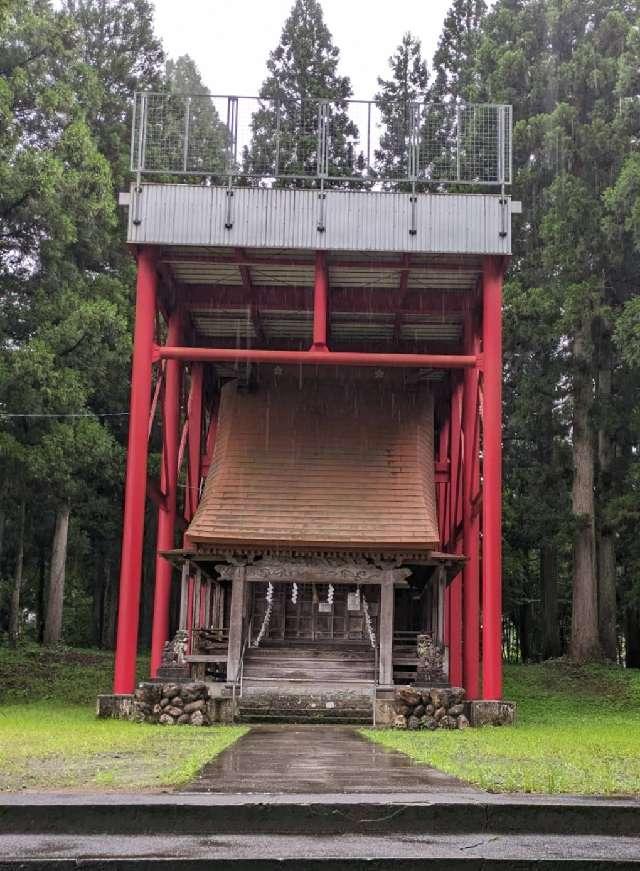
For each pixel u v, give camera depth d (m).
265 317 30.83
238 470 27.88
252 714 24.30
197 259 26.53
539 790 8.65
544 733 19.88
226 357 24.80
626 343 32.75
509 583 46.62
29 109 32.03
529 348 37.53
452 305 29.52
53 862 6.30
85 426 33.38
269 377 31.78
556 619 45.69
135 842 6.94
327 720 23.89
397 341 32.34
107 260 41.28
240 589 25.61
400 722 21.59
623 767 11.31
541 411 37.78
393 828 7.36
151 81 46.84
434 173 25.73
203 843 6.91
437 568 27.61
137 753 12.70
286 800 7.51
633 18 40.75
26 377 30.27
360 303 29.36
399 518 26.56
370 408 30.62
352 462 28.42
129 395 41.28
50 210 30.09
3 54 31.28
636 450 43.16
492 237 24.67
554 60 39.88
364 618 30.41
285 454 28.58
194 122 25.70
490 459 24.22
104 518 45.03
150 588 47.41
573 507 37.72
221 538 25.36
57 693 32.38
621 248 35.88
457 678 31.33
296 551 25.61
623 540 40.03
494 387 24.59
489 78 41.47
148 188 24.73
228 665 25.00
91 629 53.25
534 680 34.62
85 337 33.81
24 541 46.25
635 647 45.91
